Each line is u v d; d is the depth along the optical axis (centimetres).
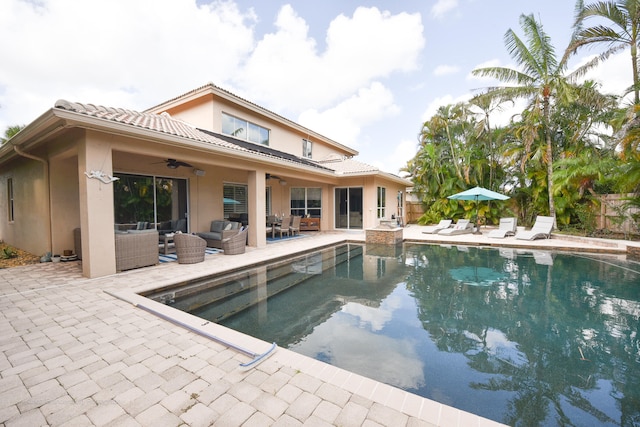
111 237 640
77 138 618
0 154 862
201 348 323
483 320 448
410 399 238
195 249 764
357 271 756
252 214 1040
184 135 781
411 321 446
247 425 210
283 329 421
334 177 1588
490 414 250
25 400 239
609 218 1212
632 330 414
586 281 653
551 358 340
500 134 1680
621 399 271
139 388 254
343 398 239
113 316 414
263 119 1509
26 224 936
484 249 1073
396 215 1975
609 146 1350
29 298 489
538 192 1519
